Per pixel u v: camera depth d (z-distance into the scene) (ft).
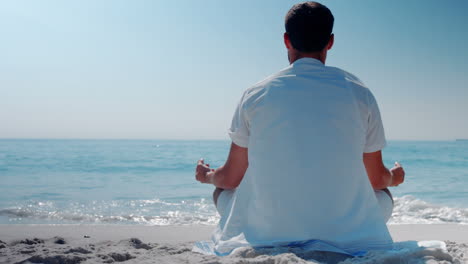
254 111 5.35
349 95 5.19
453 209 20.22
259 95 5.37
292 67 5.42
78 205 23.35
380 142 5.41
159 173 50.65
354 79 5.45
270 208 5.12
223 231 5.55
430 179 43.21
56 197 27.09
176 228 14.10
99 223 17.22
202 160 6.86
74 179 41.22
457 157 90.74
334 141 5.03
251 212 5.32
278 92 5.23
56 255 5.73
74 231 13.05
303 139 5.05
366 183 5.17
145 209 22.13
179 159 84.99
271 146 5.16
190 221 17.66
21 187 33.17
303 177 5.00
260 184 5.20
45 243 8.71
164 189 33.24
